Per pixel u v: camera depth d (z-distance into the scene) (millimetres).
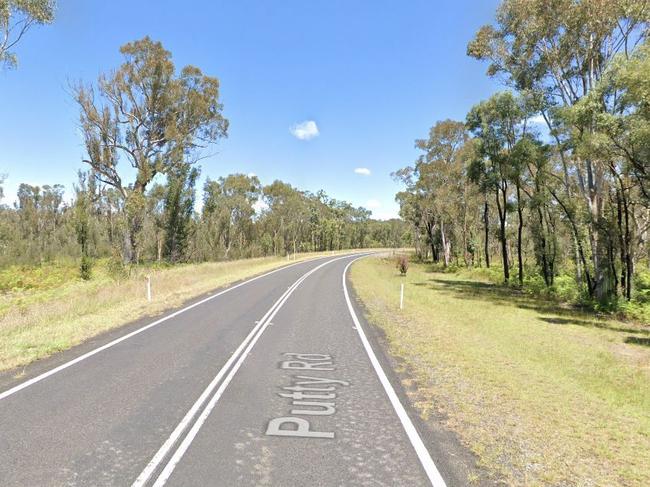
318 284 25547
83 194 38156
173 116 38281
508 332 14078
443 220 52375
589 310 21766
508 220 51406
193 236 54812
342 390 7082
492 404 6609
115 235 40406
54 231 78188
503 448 5082
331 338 11109
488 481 4320
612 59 18188
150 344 10133
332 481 4266
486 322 15578
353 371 8203
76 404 6246
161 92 37656
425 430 5531
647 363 11211
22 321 12938
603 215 25359
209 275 29375
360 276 32406
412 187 55750
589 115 18188
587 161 22453
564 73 23828
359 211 127625
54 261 50625
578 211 25125
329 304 17344
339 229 106188
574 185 27422
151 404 6289
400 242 124938
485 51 25484
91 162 35125
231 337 10984
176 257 48594
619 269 24688
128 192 37281
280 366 8469
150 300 17516
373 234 135750
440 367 8609
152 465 4523
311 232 96438
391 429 5547
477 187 44688
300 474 4387
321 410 6176
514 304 22312
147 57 36719
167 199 47781
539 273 34094
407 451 4938
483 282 35969
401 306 16906
